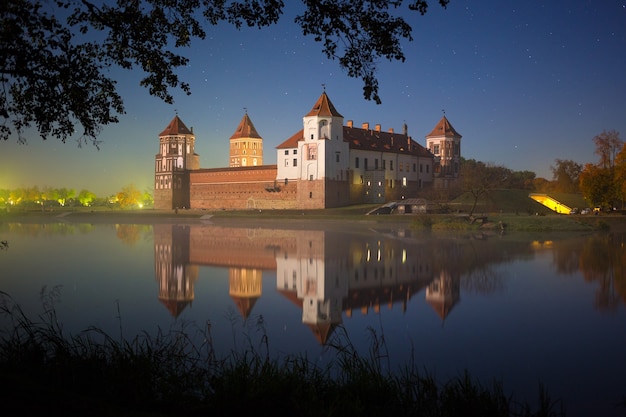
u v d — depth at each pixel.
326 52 14.72
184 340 18.19
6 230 86.19
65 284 32.59
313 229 86.81
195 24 15.80
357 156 135.62
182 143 161.88
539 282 32.78
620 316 23.80
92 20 14.97
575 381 15.70
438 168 159.38
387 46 14.34
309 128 127.88
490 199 123.31
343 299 28.36
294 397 10.58
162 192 162.62
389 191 143.62
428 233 74.88
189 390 12.18
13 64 13.95
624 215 95.56
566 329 21.62
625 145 99.38
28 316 23.52
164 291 30.44
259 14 15.07
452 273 36.94
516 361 17.53
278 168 134.88
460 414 11.67
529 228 76.69
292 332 21.22
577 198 130.38
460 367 17.00
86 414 7.52
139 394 10.90
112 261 44.66
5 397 7.37
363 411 10.75
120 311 24.98
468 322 22.98
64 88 15.08
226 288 31.59
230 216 118.50
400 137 154.38
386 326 22.36
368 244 59.41
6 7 13.27
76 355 12.78
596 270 37.38
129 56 15.73
